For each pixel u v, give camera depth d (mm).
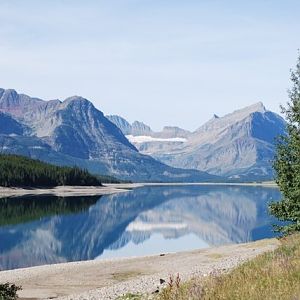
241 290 11234
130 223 116312
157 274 40594
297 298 10094
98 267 49219
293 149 27484
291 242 22391
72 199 187250
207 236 94188
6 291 21547
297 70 25922
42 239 82062
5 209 131375
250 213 149375
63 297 31344
